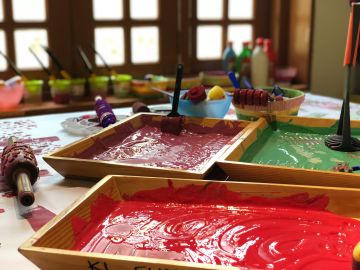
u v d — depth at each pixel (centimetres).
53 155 91
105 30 207
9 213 77
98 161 87
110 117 121
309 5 221
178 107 122
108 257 53
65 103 191
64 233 63
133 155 100
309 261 60
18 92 182
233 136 114
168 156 99
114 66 212
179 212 74
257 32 238
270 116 119
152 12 216
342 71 234
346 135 102
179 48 223
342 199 72
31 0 192
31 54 196
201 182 76
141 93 197
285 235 67
